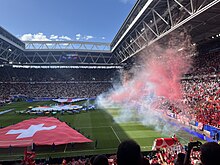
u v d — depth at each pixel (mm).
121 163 2555
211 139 21109
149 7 30844
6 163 15062
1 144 19219
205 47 50719
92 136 24547
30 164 13359
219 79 38094
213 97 33312
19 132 23953
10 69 85125
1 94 69500
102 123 32156
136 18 36844
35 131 24266
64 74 89125
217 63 43312
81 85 85188
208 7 19359
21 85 80188
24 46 77938
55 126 27000
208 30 33875
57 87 82500
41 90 79750
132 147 2615
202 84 42125
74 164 14250
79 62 83875
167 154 14578
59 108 45469
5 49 62375
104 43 81312
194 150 12281
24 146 19125
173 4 28297
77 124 31375
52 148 20000
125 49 58500
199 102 34156
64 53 80125
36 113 40125
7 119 35062
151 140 22719
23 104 59094
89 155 16812
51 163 15680
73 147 20438
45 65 86438
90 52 79562
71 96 77875
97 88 83938
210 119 24984
